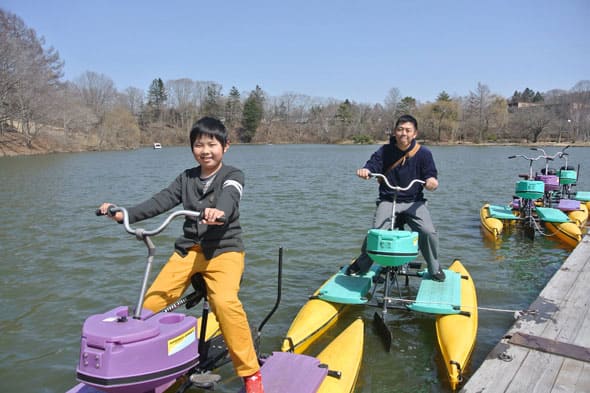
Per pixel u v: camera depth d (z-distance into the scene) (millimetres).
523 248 10125
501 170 30812
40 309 6625
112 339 2775
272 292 7285
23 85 51875
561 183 14344
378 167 6418
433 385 4707
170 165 35531
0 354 5340
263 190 19719
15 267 8492
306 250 9820
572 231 10352
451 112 87188
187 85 106000
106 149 64125
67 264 8688
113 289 7414
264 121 109625
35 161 39625
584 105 85375
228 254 3518
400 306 5828
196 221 3543
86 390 3648
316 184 22203
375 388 4645
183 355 3105
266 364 4133
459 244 10508
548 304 5688
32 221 12609
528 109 89438
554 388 3955
